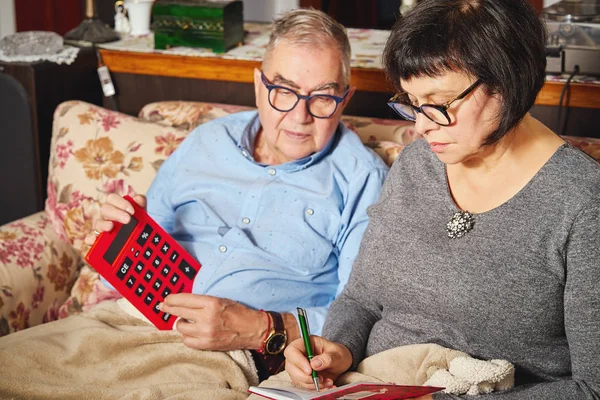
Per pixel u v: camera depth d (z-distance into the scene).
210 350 1.50
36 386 1.41
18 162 2.35
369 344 1.40
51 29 3.43
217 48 2.31
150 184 1.90
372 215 1.44
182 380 1.48
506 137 1.23
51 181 1.99
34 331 1.58
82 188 1.93
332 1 4.23
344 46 1.60
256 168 1.69
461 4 1.12
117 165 1.92
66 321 1.61
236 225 1.66
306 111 1.58
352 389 1.15
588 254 1.16
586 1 2.03
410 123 1.90
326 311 1.57
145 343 1.53
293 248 1.62
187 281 1.59
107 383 1.47
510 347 1.26
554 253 1.19
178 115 2.04
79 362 1.49
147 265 1.54
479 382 1.20
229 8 2.31
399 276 1.34
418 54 1.13
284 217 1.64
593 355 1.17
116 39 2.47
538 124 1.27
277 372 1.54
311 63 1.55
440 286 1.29
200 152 1.76
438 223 1.31
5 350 1.48
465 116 1.15
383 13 4.38
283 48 1.57
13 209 2.42
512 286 1.22
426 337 1.33
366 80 2.18
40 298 1.86
